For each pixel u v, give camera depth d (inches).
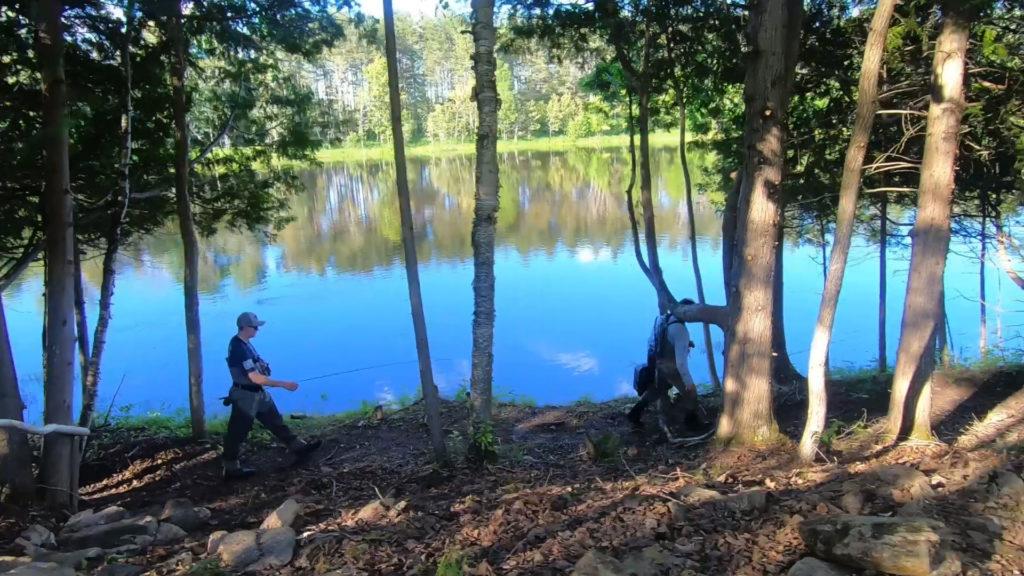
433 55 2861.7
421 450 283.0
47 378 224.5
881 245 437.1
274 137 365.1
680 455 253.8
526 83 2960.1
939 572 117.0
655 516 156.5
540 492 193.3
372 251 991.0
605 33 348.8
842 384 351.6
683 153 401.7
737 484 190.1
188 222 318.3
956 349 530.0
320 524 181.8
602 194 1443.2
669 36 352.2
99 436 341.1
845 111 379.2
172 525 191.0
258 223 386.6
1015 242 478.0
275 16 312.5
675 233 996.6
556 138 3100.4
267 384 265.6
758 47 226.4
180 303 753.6
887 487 159.2
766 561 131.7
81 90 275.7
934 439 239.0
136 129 314.3
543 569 133.6
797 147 392.2
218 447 311.6
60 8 225.5
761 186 233.6
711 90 384.8
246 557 153.3
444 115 3061.0
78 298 327.3
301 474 267.1
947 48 239.9
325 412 456.4
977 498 154.8
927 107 322.0
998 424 246.2
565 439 295.3
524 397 432.1
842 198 199.5
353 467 267.7
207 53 333.1
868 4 349.1
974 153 342.6
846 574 121.3
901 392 247.4
